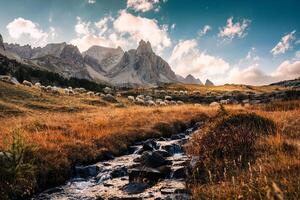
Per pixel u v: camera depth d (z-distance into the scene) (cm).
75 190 1277
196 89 17388
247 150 1178
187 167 1205
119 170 1433
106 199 1091
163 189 1079
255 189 793
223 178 1001
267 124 1527
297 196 714
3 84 5841
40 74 10750
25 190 1176
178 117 3206
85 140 1939
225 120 1548
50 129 2188
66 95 6506
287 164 941
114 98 6875
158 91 12612
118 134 2214
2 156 1124
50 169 1406
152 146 2030
